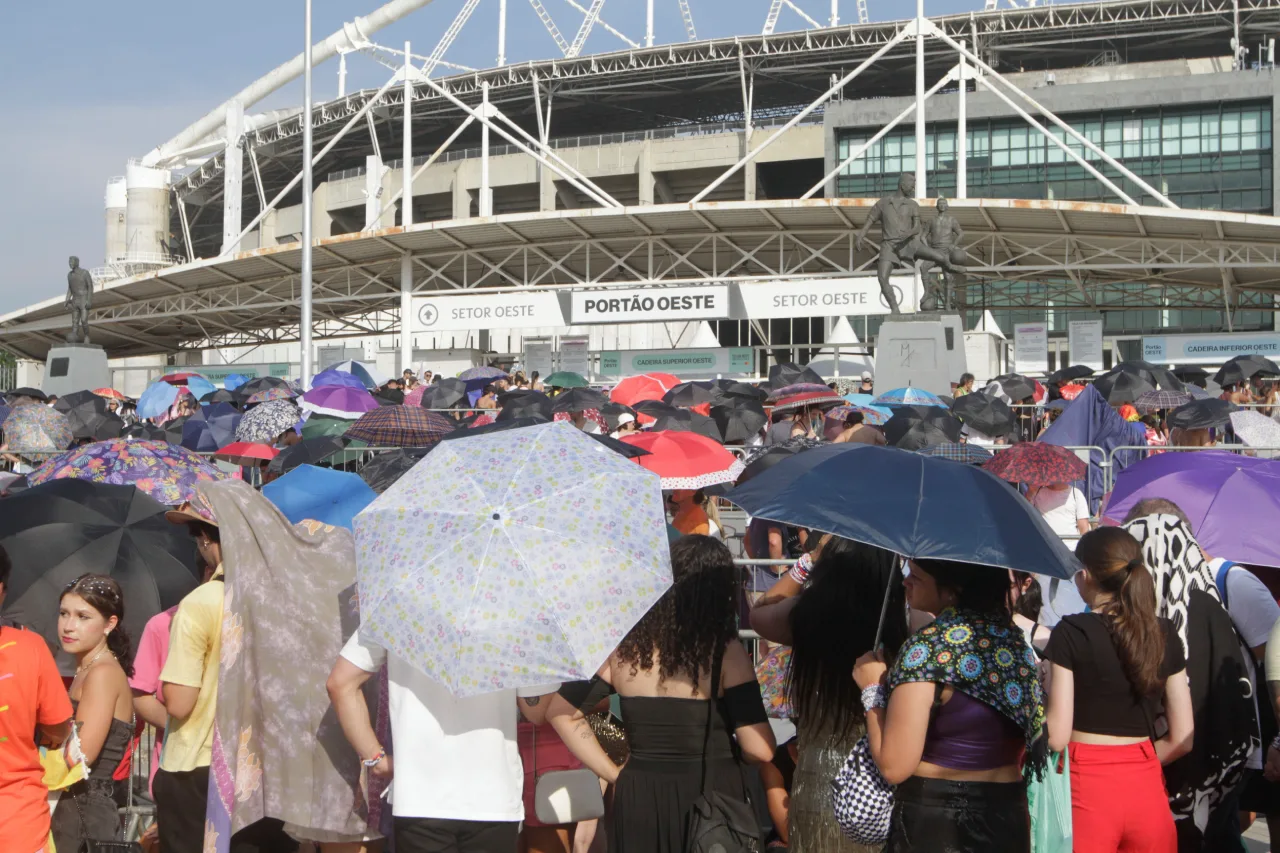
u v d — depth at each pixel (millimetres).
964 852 4375
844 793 4789
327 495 7941
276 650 5438
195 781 5629
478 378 27578
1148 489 7082
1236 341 40250
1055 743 5000
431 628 4613
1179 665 5289
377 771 5172
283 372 51688
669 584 4832
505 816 5145
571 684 5113
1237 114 64000
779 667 6523
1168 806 5156
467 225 46750
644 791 4891
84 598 5781
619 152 72938
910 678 4430
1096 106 65500
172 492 8383
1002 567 4613
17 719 4945
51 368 45250
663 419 13336
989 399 16234
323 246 49562
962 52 49750
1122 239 46219
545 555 4727
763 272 59125
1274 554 6648
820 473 4824
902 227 32656
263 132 76250
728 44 64625
